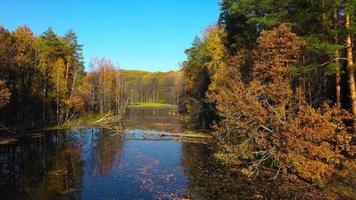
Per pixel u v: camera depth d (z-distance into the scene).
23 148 37.75
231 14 39.28
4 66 45.34
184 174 25.94
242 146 27.48
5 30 51.78
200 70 61.75
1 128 48.81
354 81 23.41
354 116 20.53
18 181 23.89
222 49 46.28
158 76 192.75
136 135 50.19
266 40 25.03
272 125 25.39
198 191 21.33
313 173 21.16
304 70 23.34
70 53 77.00
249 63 32.44
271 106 24.94
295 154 21.88
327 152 20.02
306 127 21.06
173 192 21.38
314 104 27.48
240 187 21.89
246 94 25.23
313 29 25.91
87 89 82.25
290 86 26.12
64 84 66.56
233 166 27.86
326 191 19.92
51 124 62.28
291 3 26.73
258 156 29.36
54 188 22.31
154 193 21.25
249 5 32.47
